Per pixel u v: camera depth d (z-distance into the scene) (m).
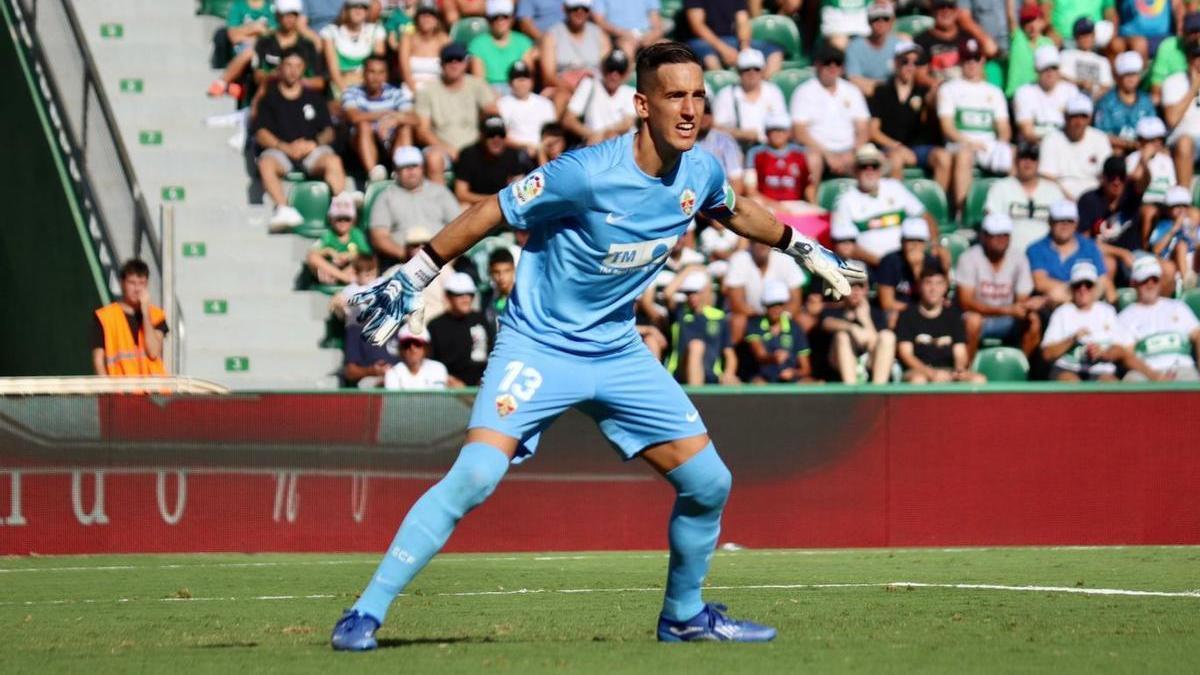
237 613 28.42
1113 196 57.00
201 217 55.28
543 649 21.00
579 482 42.72
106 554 41.69
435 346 48.28
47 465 41.69
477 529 42.56
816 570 36.56
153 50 59.31
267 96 56.69
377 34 59.91
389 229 53.47
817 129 58.69
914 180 58.25
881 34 61.16
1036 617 26.30
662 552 42.28
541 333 20.69
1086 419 43.50
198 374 53.00
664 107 19.75
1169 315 52.69
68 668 19.70
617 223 20.09
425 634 24.53
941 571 36.09
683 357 48.75
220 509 42.06
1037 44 62.38
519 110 57.09
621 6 61.03
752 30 62.31
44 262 55.56
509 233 53.94
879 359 49.53
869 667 19.27
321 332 54.09
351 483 42.34
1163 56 62.53
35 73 56.09
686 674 18.62
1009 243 53.19
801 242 22.50
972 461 43.38
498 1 59.34
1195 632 23.73
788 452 43.12
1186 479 43.66
